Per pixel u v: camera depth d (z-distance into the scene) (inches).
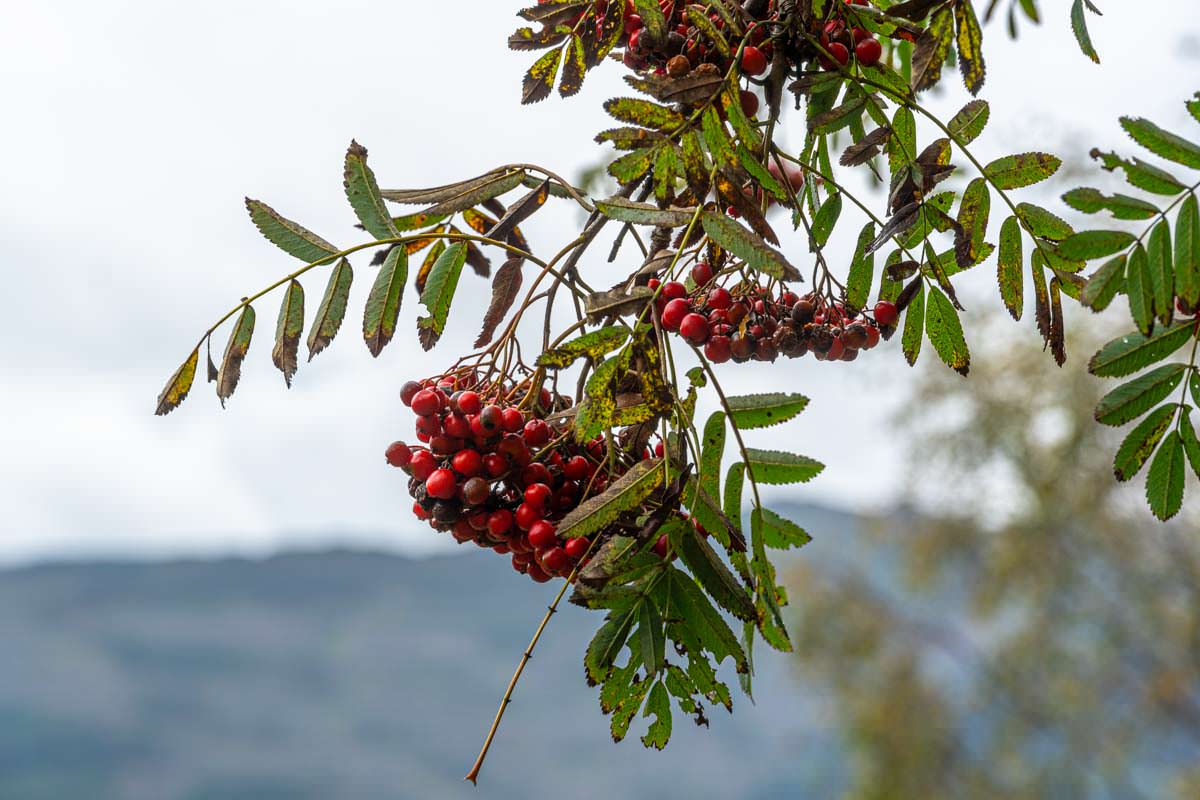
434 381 72.2
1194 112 61.9
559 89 78.0
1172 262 60.0
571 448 67.8
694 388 65.7
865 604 609.6
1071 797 567.2
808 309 69.5
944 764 584.4
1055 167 70.6
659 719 63.8
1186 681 559.5
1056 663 581.9
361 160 69.4
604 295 63.1
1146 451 65.9
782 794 1866.4
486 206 82.7
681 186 74.5
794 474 67.5
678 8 71.2
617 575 61.1
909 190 70.9
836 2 71.0
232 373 67.3
